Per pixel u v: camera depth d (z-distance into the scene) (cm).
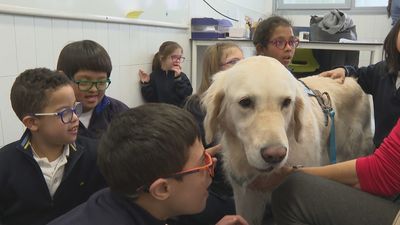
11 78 166
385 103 170
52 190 125
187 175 82
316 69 405
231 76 122
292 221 97
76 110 140
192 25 350
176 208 85
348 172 106
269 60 121
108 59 155
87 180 132
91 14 215
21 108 120
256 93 112
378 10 541
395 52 163
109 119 168
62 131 120
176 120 82
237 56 179
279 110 114
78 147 130
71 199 129
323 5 572
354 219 90
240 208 142
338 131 169
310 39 383
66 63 148
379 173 100
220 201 166
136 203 83
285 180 107
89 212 81
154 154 78
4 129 165
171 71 279
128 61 258
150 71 289
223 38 349
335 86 173
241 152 129
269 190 133
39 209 123
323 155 154
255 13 563
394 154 97
